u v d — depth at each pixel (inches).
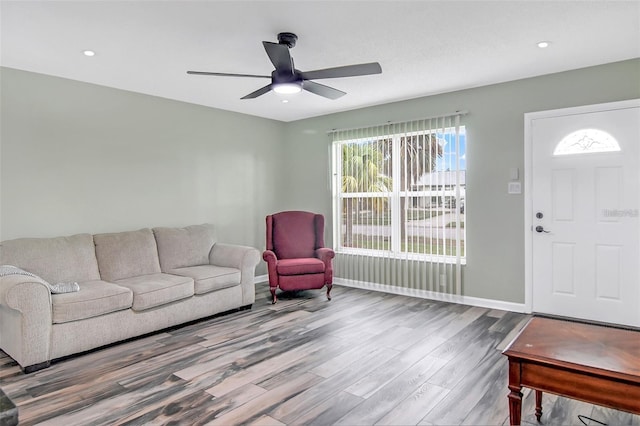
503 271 168.1
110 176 168.2
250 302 174.9
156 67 143.6
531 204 160.2
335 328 147.4
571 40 121.8
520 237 163.3
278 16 104.3
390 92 180.2
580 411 90.4
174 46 123.9
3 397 48.8
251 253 174.2
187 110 196.4
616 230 143.4
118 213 170.9
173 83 163.5
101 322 126.4
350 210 216.4
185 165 195.9
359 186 211.9
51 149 151.3
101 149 165.3
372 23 109.0
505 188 166.1
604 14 104.6
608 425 84.8
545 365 70.7
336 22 108.2
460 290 178.4
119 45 122.7
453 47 126.9
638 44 125.3
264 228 235.5
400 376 107.7
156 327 141.0
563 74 151.9
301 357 120.9
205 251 185.0
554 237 155.8
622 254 142.6
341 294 199.5
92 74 151.0
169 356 122.6
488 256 171.6
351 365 114.9
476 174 173.5
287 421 86.4
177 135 192.4
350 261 216.8
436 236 184.2
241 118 222.1
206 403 94.2
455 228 178.2
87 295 123.7
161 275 158.1
